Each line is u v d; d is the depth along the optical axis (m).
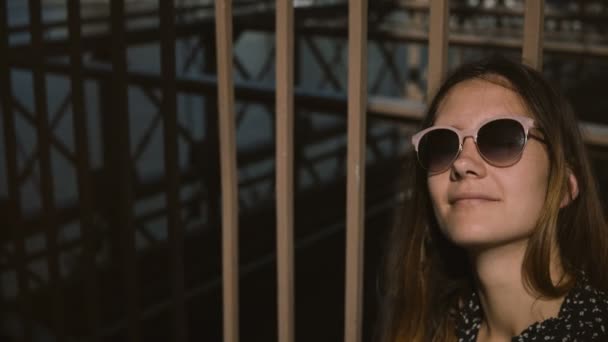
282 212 1.56
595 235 1.28
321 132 7.90
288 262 1.58
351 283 1.50
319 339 4.97
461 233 1.23
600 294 1.23
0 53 2.57
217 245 5.80
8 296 4.16
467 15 6.02
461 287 1.46
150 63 7.75
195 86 2.50
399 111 1.75
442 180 1.26
